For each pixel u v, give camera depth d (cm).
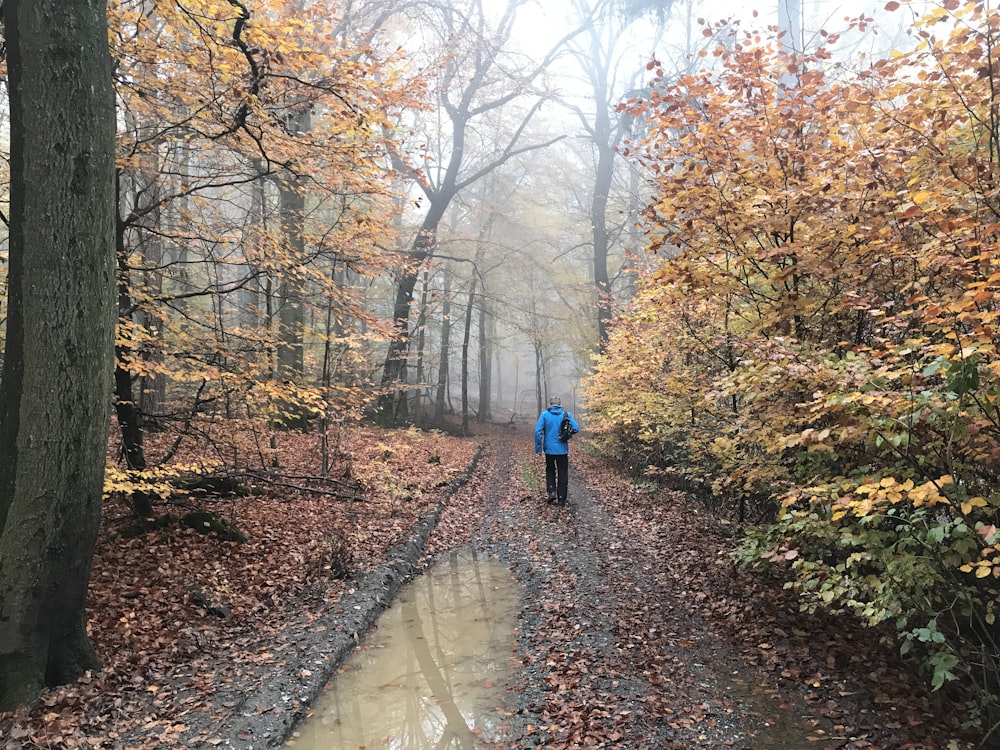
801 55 421
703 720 375
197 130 656
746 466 507
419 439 1719
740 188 463
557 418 1031
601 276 2366
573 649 490
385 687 459
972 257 293
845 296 414
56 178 383
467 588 683
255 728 378
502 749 367
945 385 289
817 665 420
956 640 357
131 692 411
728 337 499
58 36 382
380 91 615
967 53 344
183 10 502
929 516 338
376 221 752
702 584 586
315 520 854
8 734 340
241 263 736
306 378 984
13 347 391
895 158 380
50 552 390
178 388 1145
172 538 684
